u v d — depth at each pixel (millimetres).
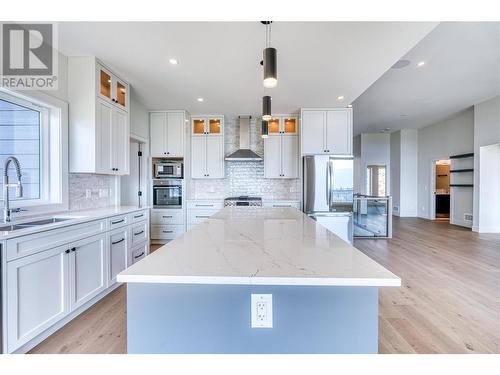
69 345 1833
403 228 6289
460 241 4934
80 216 2371
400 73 3904
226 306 943
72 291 2086
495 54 3311
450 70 3812
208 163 5062
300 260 1021
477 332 2004
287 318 934
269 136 4996
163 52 2602
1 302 1537
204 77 3223
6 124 2240
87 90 2693
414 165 8211
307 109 4570
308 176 4438
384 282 825
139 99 4125
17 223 2057
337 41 2383
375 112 6145
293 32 2236
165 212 4719
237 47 2492
